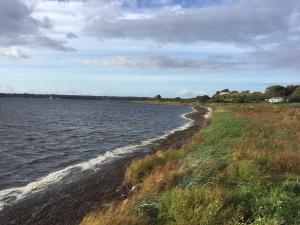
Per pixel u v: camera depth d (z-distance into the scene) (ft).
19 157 77.10
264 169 38.86
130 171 51.78
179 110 399.85
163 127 164.04
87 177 57.31
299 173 39.88
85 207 41.19
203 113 289.53
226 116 164.14
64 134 125.29
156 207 27.63
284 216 24.90
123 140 111.14
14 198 46.03
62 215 39.19
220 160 44.11
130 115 275.39
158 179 39.50
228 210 25.40
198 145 66.59
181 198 26.53
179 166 45.78
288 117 128.06
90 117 235.40
